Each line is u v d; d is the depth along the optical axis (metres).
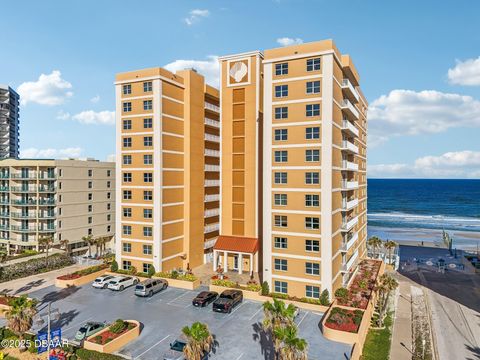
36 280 50.91
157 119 50.69
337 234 43.16
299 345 22.44
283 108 42.22
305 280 41.22
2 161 68.00
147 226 51.41
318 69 40.38
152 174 51.06
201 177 59.22
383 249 84.19
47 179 66.12
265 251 43.31
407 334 36.09
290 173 41.88
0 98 124.75
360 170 64.75
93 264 60.09
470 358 32.12
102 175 76.19
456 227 131.62
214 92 62.84
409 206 192.62
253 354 29.48
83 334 31.67
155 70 50.62
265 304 27.17
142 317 37.28
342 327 32.75
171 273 49.53
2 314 37.97
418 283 55.97
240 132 53.41
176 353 29.38
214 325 35.28
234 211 54.09
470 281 57.28
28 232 66.75
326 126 39.94
